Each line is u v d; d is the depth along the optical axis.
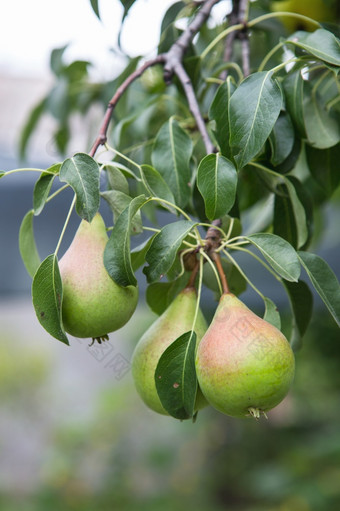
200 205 0.99
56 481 2.69
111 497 2.61
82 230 0.89
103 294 0.87
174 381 0.86
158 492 2.67
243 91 0.89
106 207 1.24
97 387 3.58
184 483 2.69
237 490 2.62
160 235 0.87
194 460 2.78
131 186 1.05
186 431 2.71
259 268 1.30
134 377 0.90
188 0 1.12
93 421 2.93
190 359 0.86
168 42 1.08
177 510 2.54
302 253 0.90
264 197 1.06
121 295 0.88
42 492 2.66
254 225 1.07
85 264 0.88
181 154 0.96
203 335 0.89
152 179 0.92
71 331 0.88
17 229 1.43
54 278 0.86
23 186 1.44
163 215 1.33
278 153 0.94
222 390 0.84
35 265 0.94
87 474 2.76
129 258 0.86
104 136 0.91
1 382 3.52
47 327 0.86
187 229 0.87
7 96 4.17
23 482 2.96
